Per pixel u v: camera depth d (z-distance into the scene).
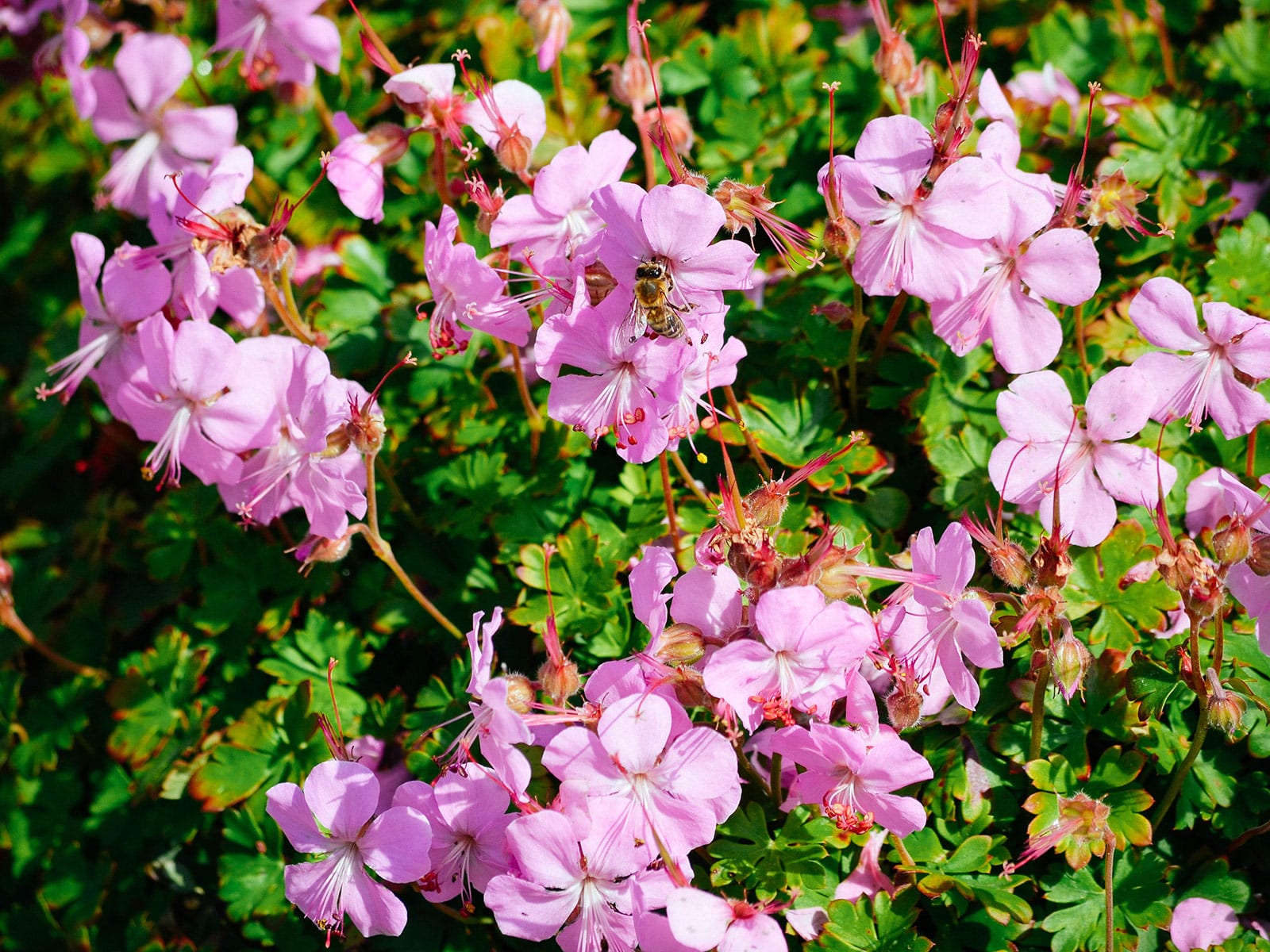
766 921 0.33
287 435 0.38
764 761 0.37
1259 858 0.37
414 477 0.42
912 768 0.34
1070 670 0.34
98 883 0.42
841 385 0.41
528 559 0.39
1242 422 0.36
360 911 0.35
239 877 0.39
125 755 0.41
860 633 0.33
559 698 0.35
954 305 0.37
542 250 0.38
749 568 0.33
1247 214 0.42
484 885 0.36
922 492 0.40
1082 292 0.36
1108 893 0.35
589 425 0.36
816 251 0.38
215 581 0.42
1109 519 0.36
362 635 0.41
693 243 0.35
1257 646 0.37
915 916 0.36
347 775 0.35
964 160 0.36
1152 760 0.37
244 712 0.41
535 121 0.39
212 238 0.37
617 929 0.34
